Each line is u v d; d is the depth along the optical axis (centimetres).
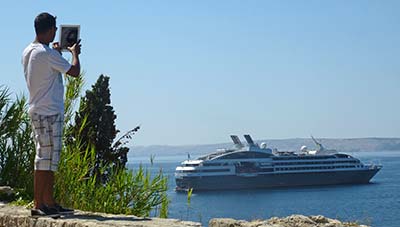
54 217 605
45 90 609
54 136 614
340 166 9888
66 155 840
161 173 870
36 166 617
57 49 639
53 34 628
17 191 854
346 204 6950
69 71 616
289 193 8731
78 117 946
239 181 9019
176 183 8956
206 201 7181
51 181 623
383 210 5909
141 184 851
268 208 6631
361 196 8006
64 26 636
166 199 862
